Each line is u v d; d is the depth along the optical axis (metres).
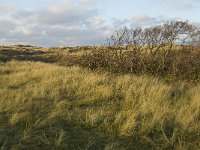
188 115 7.83
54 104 9.09
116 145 6.38
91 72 14.91
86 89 10.98
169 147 6.44
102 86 10.72
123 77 13.12
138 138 6.80
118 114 7.79
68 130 7.18
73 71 15.86
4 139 6.52
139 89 10.29
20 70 18.28
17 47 49.12
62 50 41.97
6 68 18.83
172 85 12.45
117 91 10.41
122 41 17.39
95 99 9.76
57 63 24.95
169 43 17.36
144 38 17.38
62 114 8.15
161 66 15.38
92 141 6.61
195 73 14.39
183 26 17.64
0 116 7.87
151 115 7.98
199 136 6.84
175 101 9.46
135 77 12.88
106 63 16.81
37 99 9.78
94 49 18.05
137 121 7.40
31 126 7.19
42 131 6.99
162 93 10.02
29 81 13.13
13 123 7.35
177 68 14.80
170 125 7.43
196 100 9.02
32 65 21.55
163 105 8.84
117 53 17.23
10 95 9.95
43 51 42.41
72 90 11.02
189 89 11.70
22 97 9.58
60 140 6.39
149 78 13.16
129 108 8.57
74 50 40.88
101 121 7.66
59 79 12.83
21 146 6.18
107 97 9.89
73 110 8.62
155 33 17.28
